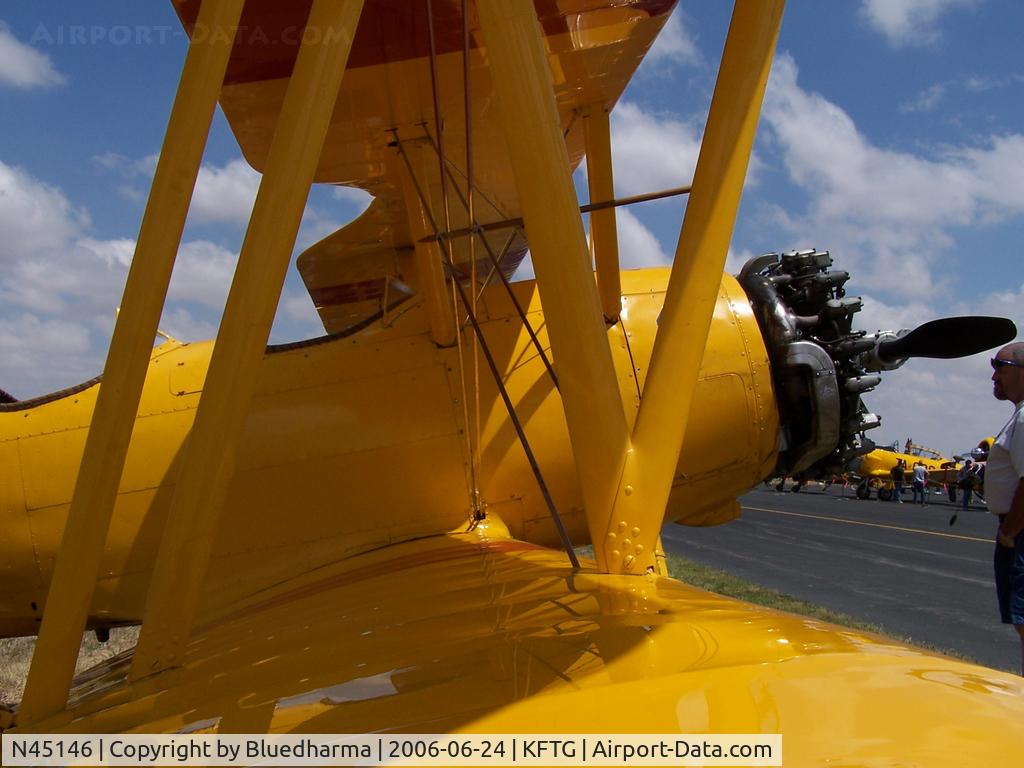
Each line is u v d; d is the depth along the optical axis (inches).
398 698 55.7
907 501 1350.9
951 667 49.7
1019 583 160.6
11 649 335.0
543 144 77.5
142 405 175.8
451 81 152.3
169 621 78.8
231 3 69.9
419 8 128.7
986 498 169.9
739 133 86.2
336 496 170.4
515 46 76.2
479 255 249.6
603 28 140.6
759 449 183.3
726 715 42.4
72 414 178.7
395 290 193.8
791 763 36.9
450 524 170.6
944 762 36.2
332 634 89.7
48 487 175.5
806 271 187.8
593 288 81.4
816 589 410.3
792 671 48.1
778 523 824.3
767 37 85.4
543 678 53.1
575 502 175.3
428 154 181.0
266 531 169.2
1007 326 172.2
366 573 140.5
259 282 72.8
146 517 171.9
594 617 70.2
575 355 82.4
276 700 64.8
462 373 165.9
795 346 179.2
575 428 85.5
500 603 85.9
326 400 173.6
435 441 172.4
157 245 71.9
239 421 75.1
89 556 75.8
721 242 87.2
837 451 188.2
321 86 71.5
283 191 72.1
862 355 185.0
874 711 42.0
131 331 72.5
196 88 70.4
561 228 79.0
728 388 180.4
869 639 57.4
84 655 303.7
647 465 86.3
